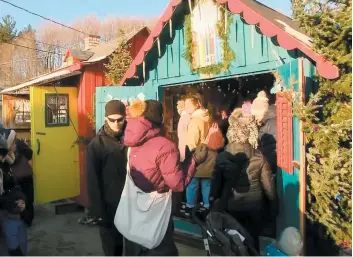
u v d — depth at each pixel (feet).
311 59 13.47
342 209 12.72
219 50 16.38
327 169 12.05
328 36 12.55
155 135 10.52
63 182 25.07
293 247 10.93
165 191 10.62
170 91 22.18
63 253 17.22
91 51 32.30
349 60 12.07
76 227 21.18
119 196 12.37
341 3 12.43
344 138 12.09
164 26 17.49
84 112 24.91
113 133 12.66
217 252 16.22
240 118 16.02
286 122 13.34
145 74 20.10
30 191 20.83
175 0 16.66
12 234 12.17
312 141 13.00
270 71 14.70
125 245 11.33
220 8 16.08
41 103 24.35
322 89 12.96
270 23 13.69
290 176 13.29
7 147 12.67
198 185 18.26
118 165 12.51
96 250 17.56
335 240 12.55
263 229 15.60
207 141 17.98
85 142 24.41
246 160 13.61
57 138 24.97
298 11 13.24
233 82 24.18
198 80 17.66
